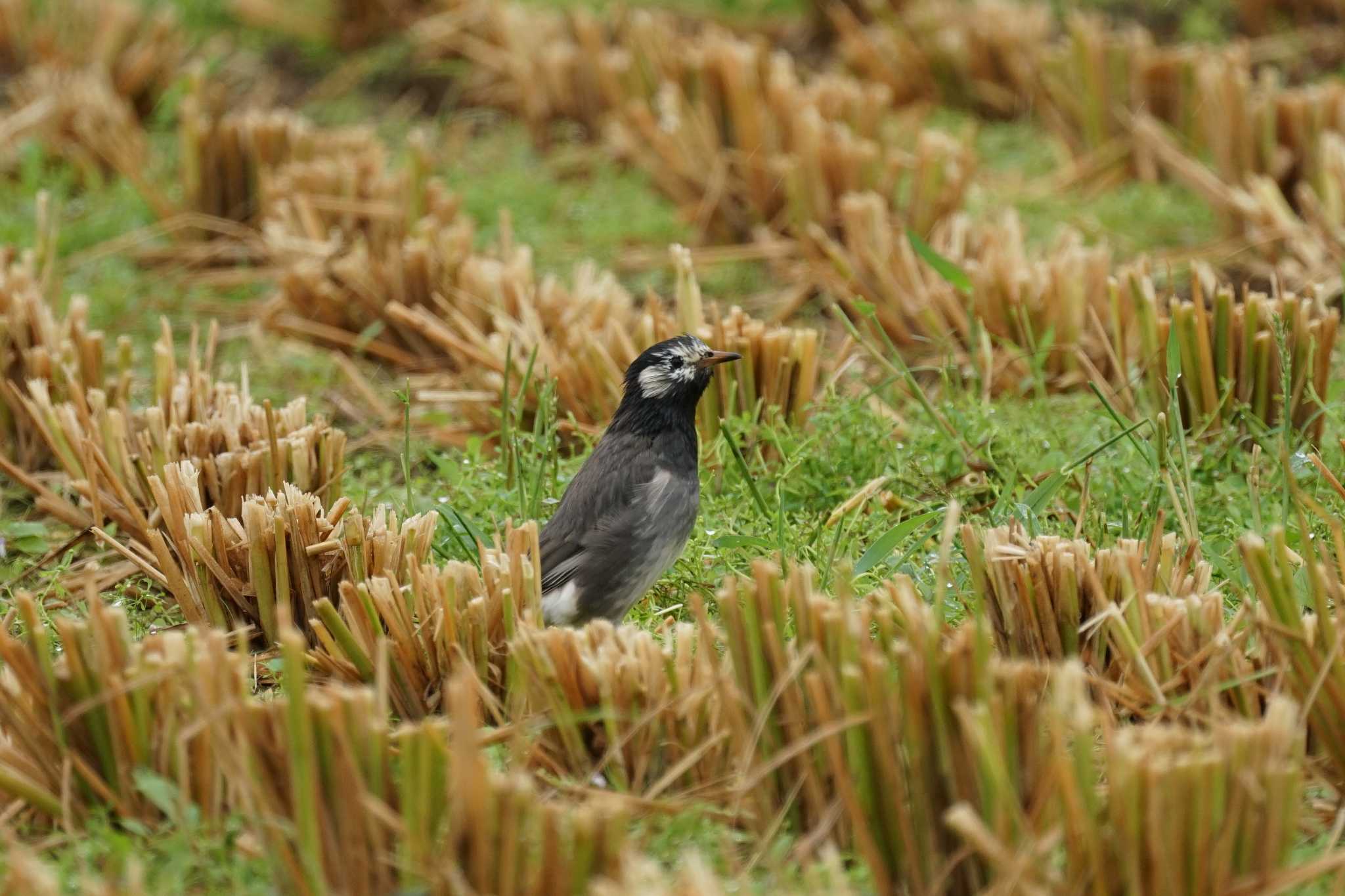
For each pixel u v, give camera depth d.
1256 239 15.47
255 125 17.12
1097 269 13.36
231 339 14.87
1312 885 6.45
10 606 9.98
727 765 7.16
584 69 20.05
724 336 11.74
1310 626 7.23
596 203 17.92
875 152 15.81
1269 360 11.18
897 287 13.88
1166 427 9.55
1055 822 6.40
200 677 6.54
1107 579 7.99
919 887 6.41
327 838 6.30
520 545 8.47
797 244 16.20
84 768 6.97
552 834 6.06
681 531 9.22
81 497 11.15
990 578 8.10
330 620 8.07
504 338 12.86
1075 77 18.67
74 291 15.67
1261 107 16.69
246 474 10.02
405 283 14.35
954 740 6.34
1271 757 6.09
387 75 22.73
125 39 21.25
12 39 21.39
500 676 8.22
